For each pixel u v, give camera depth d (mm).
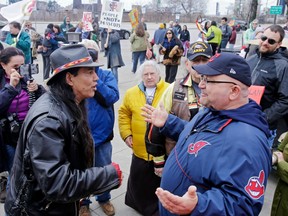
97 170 1617
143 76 2939
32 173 1605
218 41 11977
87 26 12422
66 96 1676
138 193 3002
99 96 2773
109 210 3131
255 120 1505
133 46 10305
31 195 1636
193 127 1685
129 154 4523
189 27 35969
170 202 1275
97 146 2959
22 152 1696
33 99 2689
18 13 5121
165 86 2992
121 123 3107
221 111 1549
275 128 3562
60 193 1479
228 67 1510
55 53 1688
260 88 3248
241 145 1401
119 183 1675
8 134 2736
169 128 2160
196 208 1280
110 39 8602
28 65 2658
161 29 11805
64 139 1599
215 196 1327
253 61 3645
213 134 1512
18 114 2707
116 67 8867
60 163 1523
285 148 2117
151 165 2877
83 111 1841
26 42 7457
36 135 1522
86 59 1681
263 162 1415
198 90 2381
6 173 3234
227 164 1398
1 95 2553
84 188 1544
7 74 2744
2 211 3098
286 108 3385
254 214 1365
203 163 1482
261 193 1374
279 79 3373
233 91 1525
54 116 1571
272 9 15953
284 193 2115
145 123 2848
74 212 1803
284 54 3586
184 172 1582
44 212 1664
